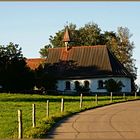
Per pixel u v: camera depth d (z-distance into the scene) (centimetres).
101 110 3781
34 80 7112
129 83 7838
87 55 8256
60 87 7950
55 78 7762
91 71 7888
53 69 8175
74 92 7444
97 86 7756
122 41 10638
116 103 4941
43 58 10862
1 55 6875
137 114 3322
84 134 2056
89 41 10612
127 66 10512
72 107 4012
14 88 6938
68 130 2238
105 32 10838
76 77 7875
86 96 6725
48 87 7350
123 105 4534
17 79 6881
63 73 8025
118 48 10581
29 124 2442
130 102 5178
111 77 7688
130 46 10625
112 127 2380
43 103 4606
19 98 5475
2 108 3847
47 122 2572
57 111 3500
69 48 8512
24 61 6994
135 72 10475
